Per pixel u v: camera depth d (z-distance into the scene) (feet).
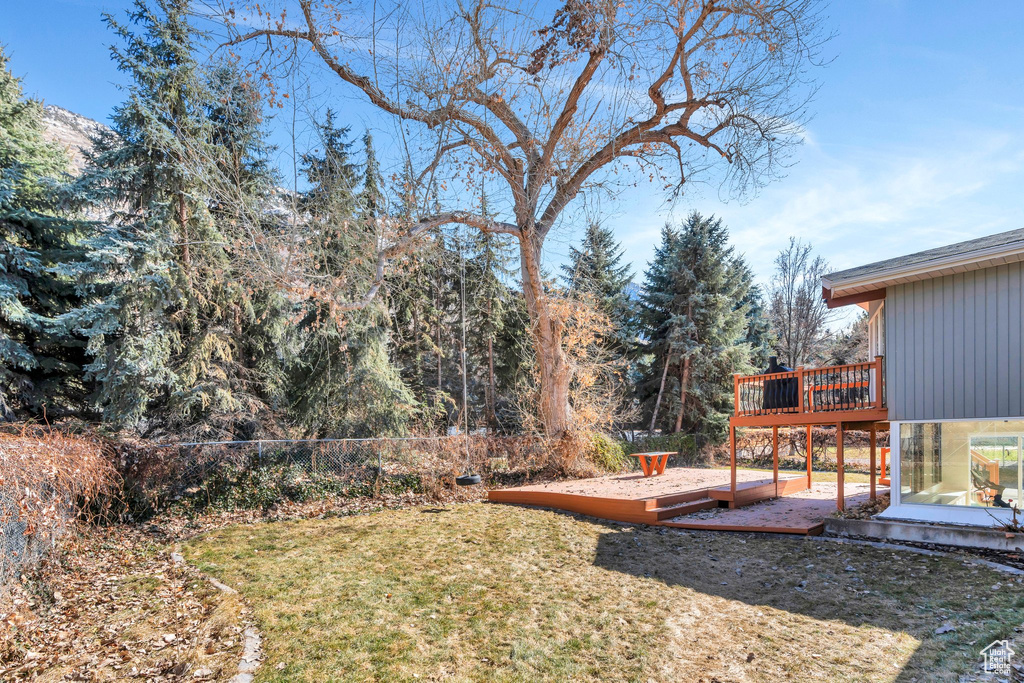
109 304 44.78
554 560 27.96
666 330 84.99
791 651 17.70
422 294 70.08
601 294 82.12
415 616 20.70
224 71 41.50
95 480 28.89
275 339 54.54
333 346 57.11
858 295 36.19
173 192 46.96
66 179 49.39
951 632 18.10
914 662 16.28
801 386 38.19
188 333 51.57
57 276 50.72
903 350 32.76
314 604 21.74
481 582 24.58
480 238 65.77
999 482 28.91
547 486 44.62
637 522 35.78
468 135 44.14
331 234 44.86
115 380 44.91
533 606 21.89
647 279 88.43
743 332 88.99
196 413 49.39
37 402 48.26
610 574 25.99
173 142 43.96
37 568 22.68
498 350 80.89
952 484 30.58
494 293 73.97
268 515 37.24
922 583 23.04
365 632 19.12
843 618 20.27
